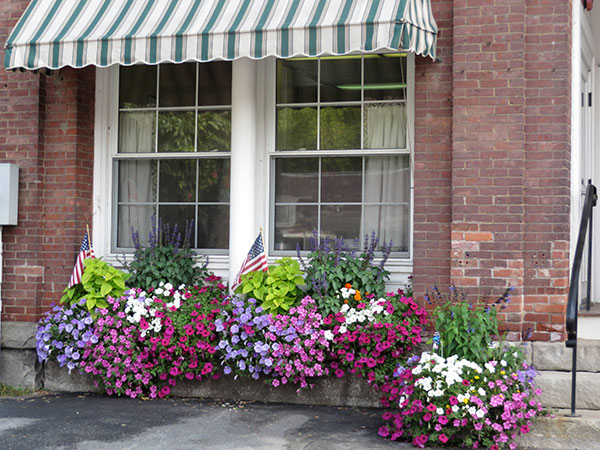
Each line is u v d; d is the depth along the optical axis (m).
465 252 6.72
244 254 7.46
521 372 5.95
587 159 8.40
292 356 6.86
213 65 8.00
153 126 8.11
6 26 8.01
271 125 7.77
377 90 7.61
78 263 7.41
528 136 6.70
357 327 6.77
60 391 7.64
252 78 7.54
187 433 6.16
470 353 6.14
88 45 6.80
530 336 6.58
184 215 8.02
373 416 6.66
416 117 7.05
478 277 6.69
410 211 7.43
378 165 7.60
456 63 6.79
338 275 7.02
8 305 7.85
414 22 6.25
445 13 7.00
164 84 8.10
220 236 7.95
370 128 7.62
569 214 6.71
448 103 6.98
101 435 6.10
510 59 6.68
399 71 7.57
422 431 5.83
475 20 6.76
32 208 7.83
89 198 8.01
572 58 6.95
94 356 7.22
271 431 6.21
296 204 7.75
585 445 5.83
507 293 6.55
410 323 6.77
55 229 7.85
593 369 6.45
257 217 7.74
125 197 8.14
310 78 7.75
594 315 6.59
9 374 7.71
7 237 7.87
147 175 8.12
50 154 7.89
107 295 7.34
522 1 6.66
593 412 6.14
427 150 7.02
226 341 6.96
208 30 6.54
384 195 7.58
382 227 7.59
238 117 7.50
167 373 7.25
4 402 7.16
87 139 7.98
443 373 5.85
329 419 6.56
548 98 6.66
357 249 7.35
